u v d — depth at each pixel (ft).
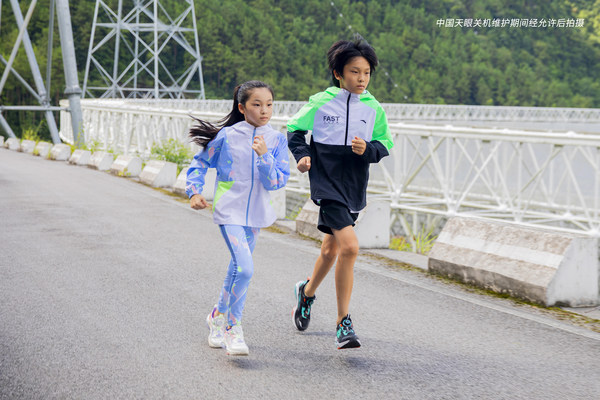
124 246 24.58
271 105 12.89
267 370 12.41
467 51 568.00
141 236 26.73
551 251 17.85
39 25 374.22
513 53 592.19
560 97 542.57
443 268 20.68
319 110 13.39
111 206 35.06
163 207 35.12
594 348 14.08
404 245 38.32
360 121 13.35
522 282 17.93
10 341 13.89
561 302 17.51
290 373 12.26
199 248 24.47
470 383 11.91
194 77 419.95
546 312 16.90
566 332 15.21
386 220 25.70
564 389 11.69
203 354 13.24
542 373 12.50
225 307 13.44
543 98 541.34
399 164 42.68
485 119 252.62
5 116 321.11
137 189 43.11
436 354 13.50
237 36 458.50
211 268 21.15
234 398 11.06
